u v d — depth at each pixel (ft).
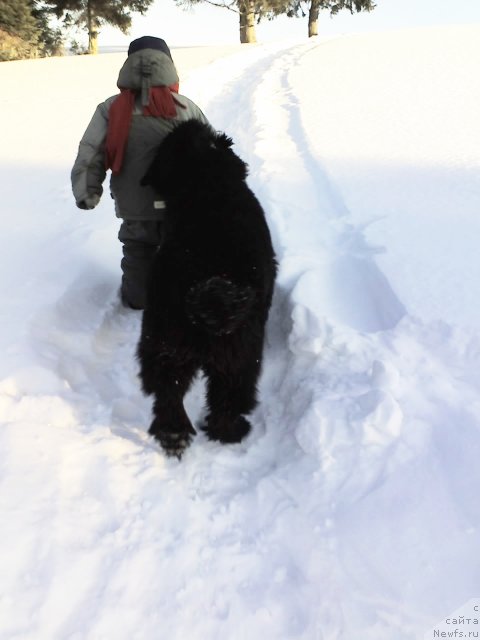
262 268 8.52
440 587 6.08
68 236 15.38
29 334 10.35
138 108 10.77
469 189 16.07
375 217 14.73
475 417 7.80
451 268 11.48
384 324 10.67
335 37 78.28
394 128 24.31
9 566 6.29
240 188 9.11
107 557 6.62
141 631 5.85
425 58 45.83
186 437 8.39
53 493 7.32
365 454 7.75
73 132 28.68
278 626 5.95
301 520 7.18
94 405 9.46
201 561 6.68
